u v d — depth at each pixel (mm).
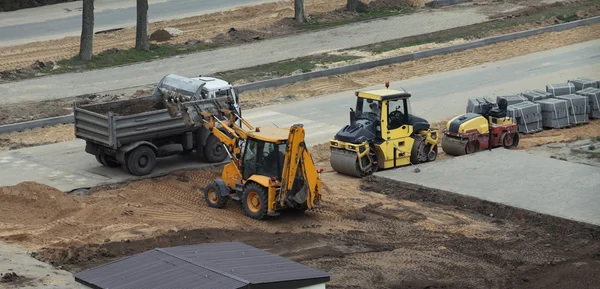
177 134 46875
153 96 49562
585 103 57438
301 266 26516
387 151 46688
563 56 73188
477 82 65875
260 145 40031
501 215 40719
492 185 43719
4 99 60156
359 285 32281
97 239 36688
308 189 39375
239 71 67812
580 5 92312
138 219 39375
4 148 50688
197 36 78750
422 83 65938
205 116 43938
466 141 49281
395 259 35344
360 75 67625
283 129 41531
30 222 38844
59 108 58344
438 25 83750
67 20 84625
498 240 37812
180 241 36562
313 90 64125
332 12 88062
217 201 41438
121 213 39812
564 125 56719
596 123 58031
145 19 72688
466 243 37406
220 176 46531
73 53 72438
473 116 50156
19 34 79000
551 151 50656
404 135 47250
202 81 50219
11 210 39969
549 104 56031
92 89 63094
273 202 39531
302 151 39094
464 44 74875
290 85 64875
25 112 57125
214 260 26516
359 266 34406
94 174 45938
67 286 31375
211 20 84500
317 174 39844
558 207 40406
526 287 32750
